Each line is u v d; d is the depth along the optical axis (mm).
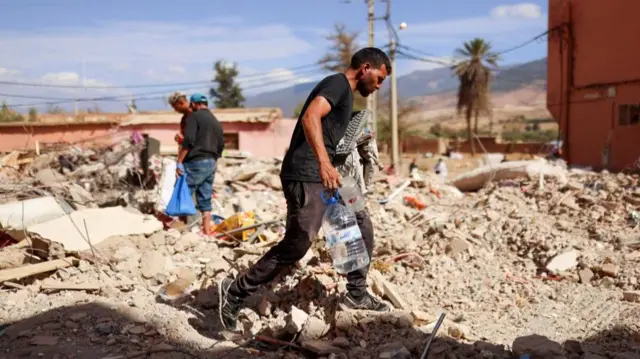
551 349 3332
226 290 3947
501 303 5180
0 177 9297
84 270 4738
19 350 3379
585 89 19484
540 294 5441
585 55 19438
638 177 11344
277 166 13484
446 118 73750
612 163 18266
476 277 5801
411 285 5531
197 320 4137
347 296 4117
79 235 5102
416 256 6156
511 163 11758
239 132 30547
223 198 9703
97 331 3684
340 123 3756
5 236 5570
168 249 5516
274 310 4359
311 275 4590
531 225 7391
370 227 4258
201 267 5199
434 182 12016
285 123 30828
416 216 8109
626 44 17641
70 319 3838
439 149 53781
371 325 3801
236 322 4027
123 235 5234
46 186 7680
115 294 4434
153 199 8172
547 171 11117
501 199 9336
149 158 9922
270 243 6000
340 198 4027
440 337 3678
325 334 3783
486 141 51438
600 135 18875
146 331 3734
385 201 9047
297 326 3773
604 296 5328
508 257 6586
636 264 5977
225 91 57094
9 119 30422
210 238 6195
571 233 7324
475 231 7172
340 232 3980
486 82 51531
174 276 4938
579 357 3449
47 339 3504
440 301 5184
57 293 4371
